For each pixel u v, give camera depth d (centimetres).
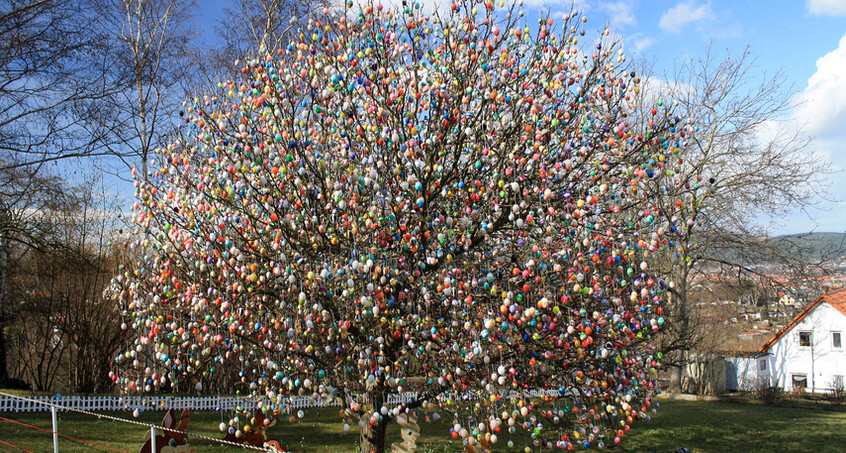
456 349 553
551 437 794
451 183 660
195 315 645
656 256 1477
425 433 1198
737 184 1862
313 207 617
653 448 1217
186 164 693
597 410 668
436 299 607
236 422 667
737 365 3133
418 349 610
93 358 1466
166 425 721
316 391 652
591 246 595
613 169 653
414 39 675
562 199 614
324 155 618
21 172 1346
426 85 654
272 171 593
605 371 629
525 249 607
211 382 1538
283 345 638
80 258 1415
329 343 619
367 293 575
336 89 633
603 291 602
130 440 987
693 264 1917
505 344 609
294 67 703
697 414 1823
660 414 1772
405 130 644
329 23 743
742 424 1614
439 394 652
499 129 650
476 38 679
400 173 630
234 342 638
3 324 1446
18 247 1543
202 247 662
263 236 642
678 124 729
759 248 1944
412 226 608
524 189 599
